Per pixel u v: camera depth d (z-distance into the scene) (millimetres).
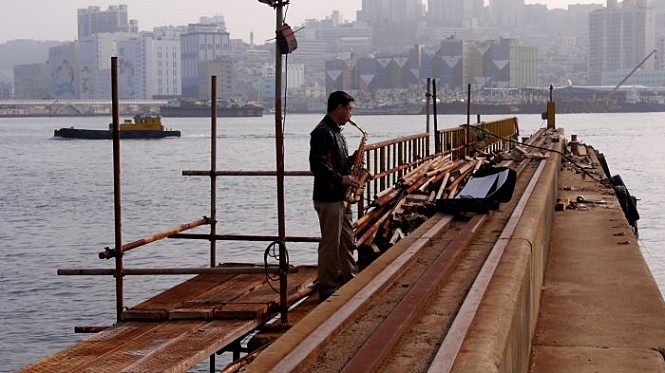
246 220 42531
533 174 19750
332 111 10383
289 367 5578
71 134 157875
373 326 6777
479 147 31750
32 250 34812
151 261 30172
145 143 136000
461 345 6031
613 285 12070
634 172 68875
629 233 16656
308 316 6812
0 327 21516
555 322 10203
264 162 90250
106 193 59625
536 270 10516
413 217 13977
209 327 8797
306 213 44344
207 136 160500
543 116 53062
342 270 10695
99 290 25531
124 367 7566
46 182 70375
